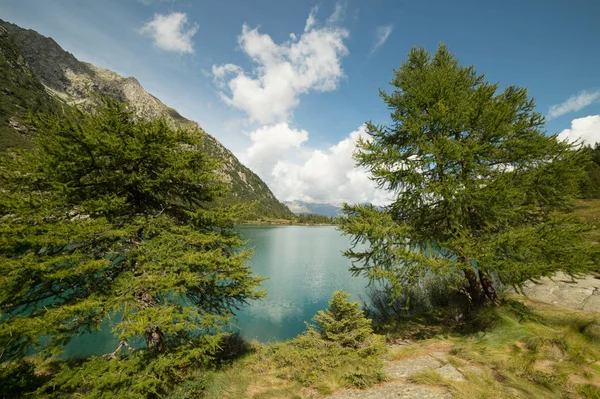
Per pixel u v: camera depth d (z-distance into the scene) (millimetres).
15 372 8188
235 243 8758
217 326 7867
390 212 9938
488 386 5145
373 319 13766
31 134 7086
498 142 8188
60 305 6617
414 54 10422
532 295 11727
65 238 6277
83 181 7711
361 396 5688
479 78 9984
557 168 7324
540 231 7168
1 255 6055
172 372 7262
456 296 11125
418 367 6645
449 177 7863
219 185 9555
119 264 7887
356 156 9094
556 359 5898
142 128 8188
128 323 6312
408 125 8500
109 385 6004
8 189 6926
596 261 6824
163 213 9109
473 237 8273
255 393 6828
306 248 60000
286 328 18469
